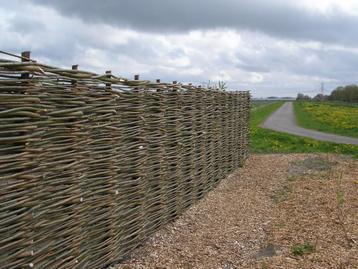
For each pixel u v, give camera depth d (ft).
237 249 17.75
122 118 15.53
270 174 34.60
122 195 15.64
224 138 31.68
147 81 17.39
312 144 56.08
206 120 26.43
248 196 27.02
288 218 21.54
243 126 38.78
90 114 13.35
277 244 17.90
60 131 11.93
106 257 14.85
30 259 10.97
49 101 11.43
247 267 15.57
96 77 13.42
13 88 10.18
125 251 16.34
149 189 18.07
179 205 21.77
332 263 15.31
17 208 10.47
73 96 12.45
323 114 138.41
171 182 20.62
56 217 11.95
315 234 18.63
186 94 22.35
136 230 17.06
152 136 18.13
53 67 11.49
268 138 63.10
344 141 62.18
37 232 11.24
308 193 26.76
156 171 18.70
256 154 47.14
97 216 14.08
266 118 127.13
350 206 22.98
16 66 10.14
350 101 270.46
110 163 14.65
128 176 16.14
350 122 101.40
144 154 17.38
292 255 16.44
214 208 23.93
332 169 35.73
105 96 14.24
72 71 12.23
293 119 120.88
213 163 28.48
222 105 30.60
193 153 23.79
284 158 43.04
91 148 13.56
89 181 13.47
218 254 17.17
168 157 19.97
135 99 16.44
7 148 10.11
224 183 30.89
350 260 15.47
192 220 21.57
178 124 21.25
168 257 16.74
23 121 10.56
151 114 17.97
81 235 13.23
